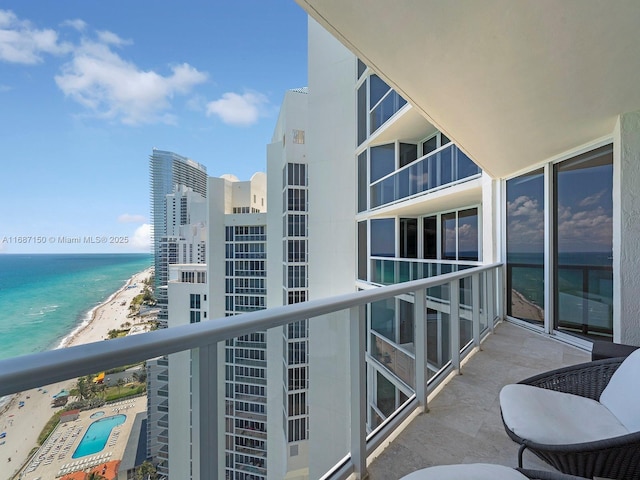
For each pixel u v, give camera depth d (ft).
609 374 6.52
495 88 7.97
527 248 15.38
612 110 9.22
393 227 28.58
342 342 5.47
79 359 2.33
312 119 35.50
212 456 3.46
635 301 9.44
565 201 13.24
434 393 8.83
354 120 33.27
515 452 6.37
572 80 7.51
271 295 50.90
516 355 11.71
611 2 4.98
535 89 7.97
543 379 6.97
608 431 5.34
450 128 10.67
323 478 5.06
